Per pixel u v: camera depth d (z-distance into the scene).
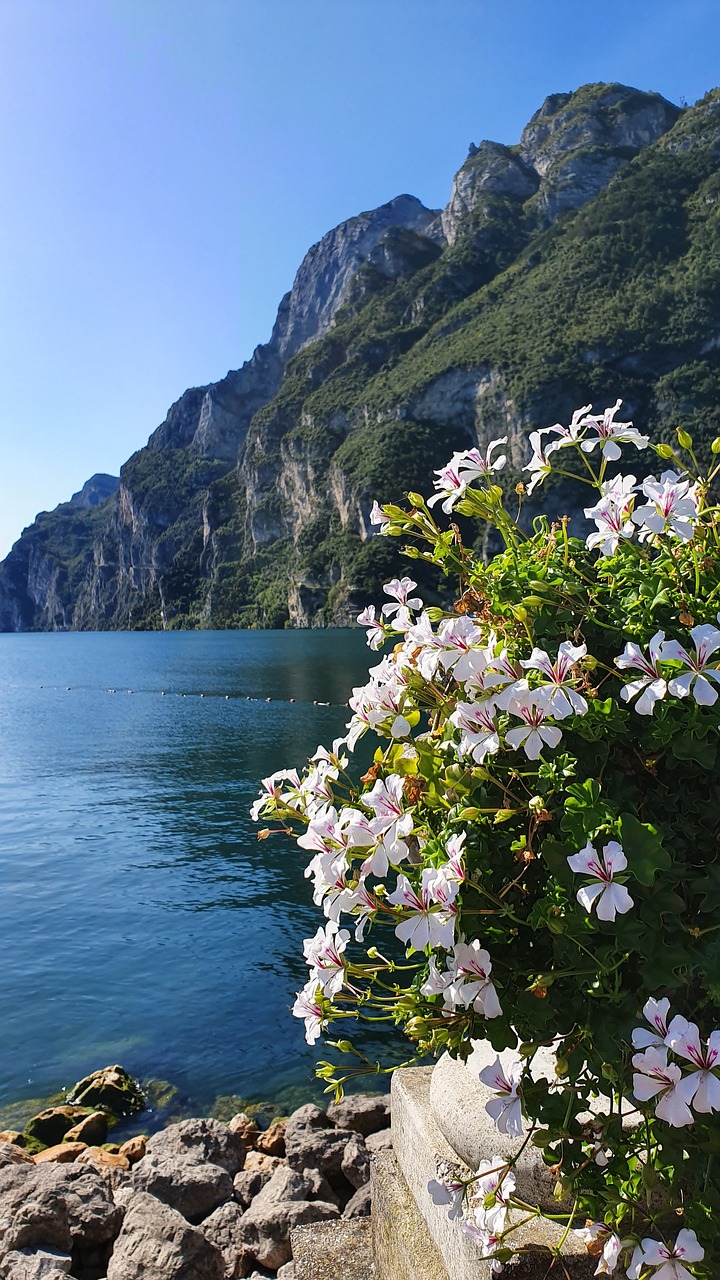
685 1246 1.52
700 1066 1.42
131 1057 11.38
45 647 194.75
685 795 1.74
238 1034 11.96
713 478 1.92
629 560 1.96
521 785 1.78
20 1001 13.37
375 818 1.76
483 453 2.15
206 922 17.17
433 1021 1.74
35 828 27.58
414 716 1.93
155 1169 6.47
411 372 183.75
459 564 2.10
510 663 1.73
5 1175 5.93
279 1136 8.10
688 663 1.62
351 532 177.38
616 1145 1.64
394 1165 2.90
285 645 143.50
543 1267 1.98
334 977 1.86
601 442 2.01
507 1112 1.67
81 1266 5.39
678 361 143.50
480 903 1.68
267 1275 5.55
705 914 1.67
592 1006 1.64
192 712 62.62
